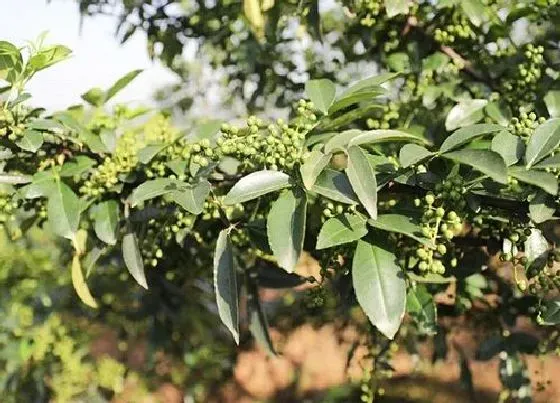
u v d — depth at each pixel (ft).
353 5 7.30
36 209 6.64
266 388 16.76
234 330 5.06
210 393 15.24
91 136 6.40
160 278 10.13
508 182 4.73
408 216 5.06
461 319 9.59
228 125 5.28
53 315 12.28
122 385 13.50
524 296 7.59
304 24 8.25
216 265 5.16
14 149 6.14
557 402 15.49
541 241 5.23
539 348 7.55
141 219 6.15
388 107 7.30
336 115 6.57
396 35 7.58
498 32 7.32
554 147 4.76
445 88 7.30
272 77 9.52
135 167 6.36
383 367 7.98
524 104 7.20
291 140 5.19
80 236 6.81
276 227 4.78
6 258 12.37
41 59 5.79
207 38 9.74
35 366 12.24
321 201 5.93
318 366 17.89
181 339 12.93
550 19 7.39
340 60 9.18
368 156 5.25
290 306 11.14
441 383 17.62
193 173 5.47
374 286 4.67
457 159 4.68
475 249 6.41
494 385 18.04
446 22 7.35
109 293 11.99
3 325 11.79
